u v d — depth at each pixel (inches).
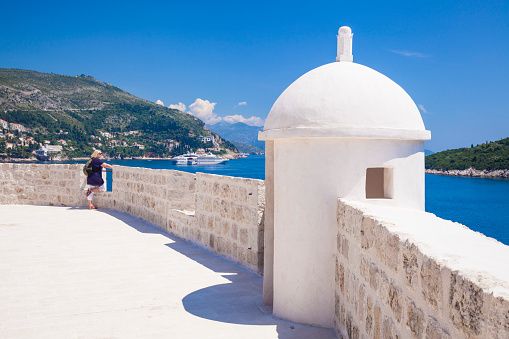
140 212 554.3
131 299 260.7
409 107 222.8
